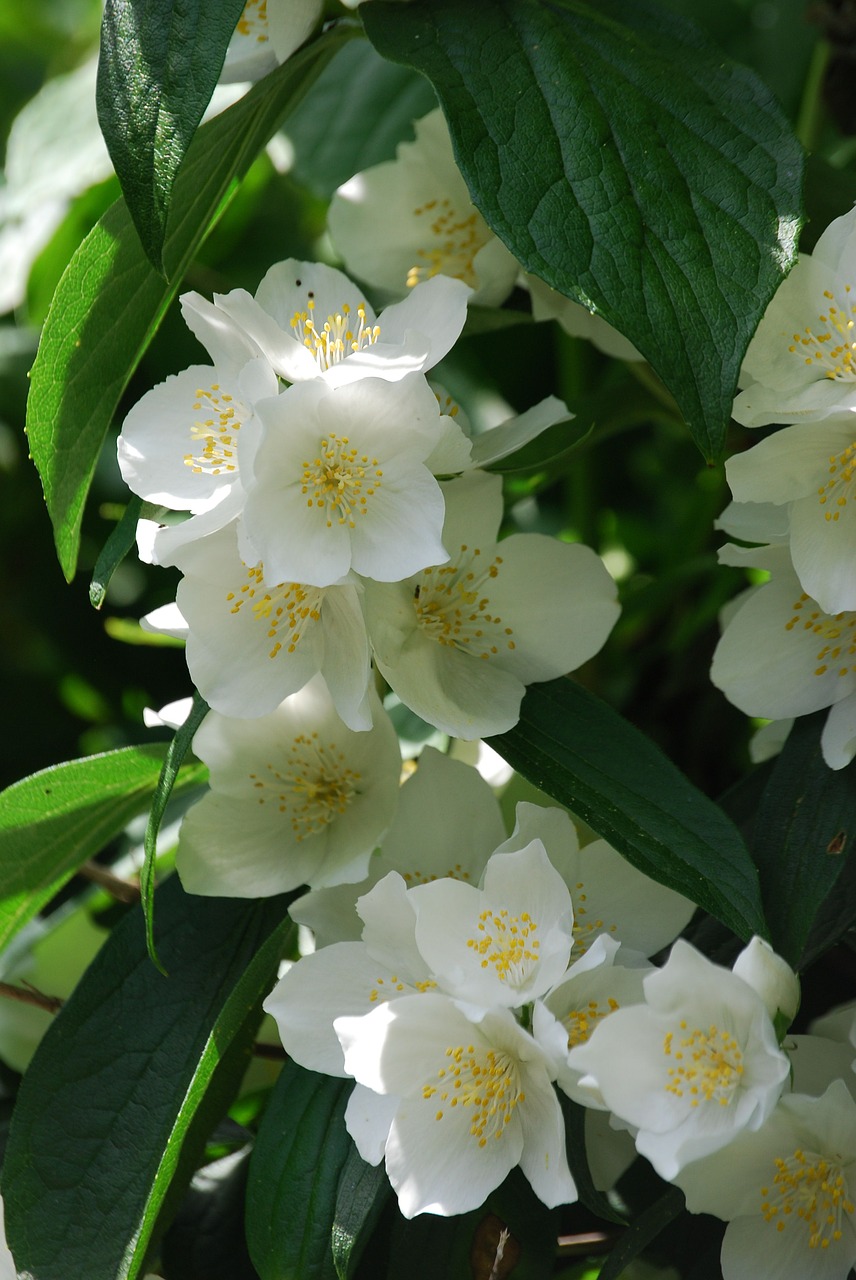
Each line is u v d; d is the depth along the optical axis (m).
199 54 0.52
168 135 0.52
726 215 0.52
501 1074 0.53
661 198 0.52
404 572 0.52
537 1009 0.52
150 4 0.53
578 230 0.52
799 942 0.53
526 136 0.52
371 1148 0.53
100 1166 0.56
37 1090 0.56
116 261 0.55
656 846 0.53
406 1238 0.55
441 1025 0.53
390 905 0.54
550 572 0.56
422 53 0.54
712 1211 0.53
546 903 0.53
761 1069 0.51
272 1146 0.55
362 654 0.53
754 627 0.56
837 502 0.54
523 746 0.54
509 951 0.53
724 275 0.52
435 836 0.56
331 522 0.52
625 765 0.54
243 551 0.52
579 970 0.52
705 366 0.51
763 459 0.54
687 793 0.53
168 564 0.53
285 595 0.53
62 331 0.55
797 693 0.56
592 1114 0.56
